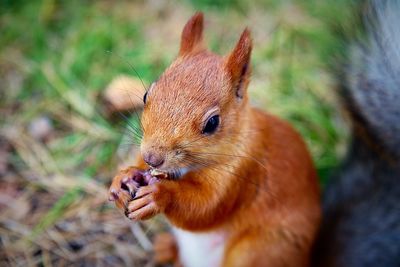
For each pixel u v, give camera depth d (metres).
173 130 0.36
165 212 0.38
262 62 0.55
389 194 0.44
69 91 0.53
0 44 0.56
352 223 0.44
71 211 0.47
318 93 0.54
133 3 0.59
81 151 0.50
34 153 0.50
